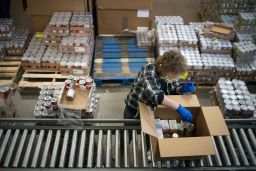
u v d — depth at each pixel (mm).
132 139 2453
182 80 4453
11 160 2240
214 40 4531
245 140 2455
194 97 2613
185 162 2291
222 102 3639
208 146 2123
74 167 2158
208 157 2307
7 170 2111
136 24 5242
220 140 2434
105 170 2143
